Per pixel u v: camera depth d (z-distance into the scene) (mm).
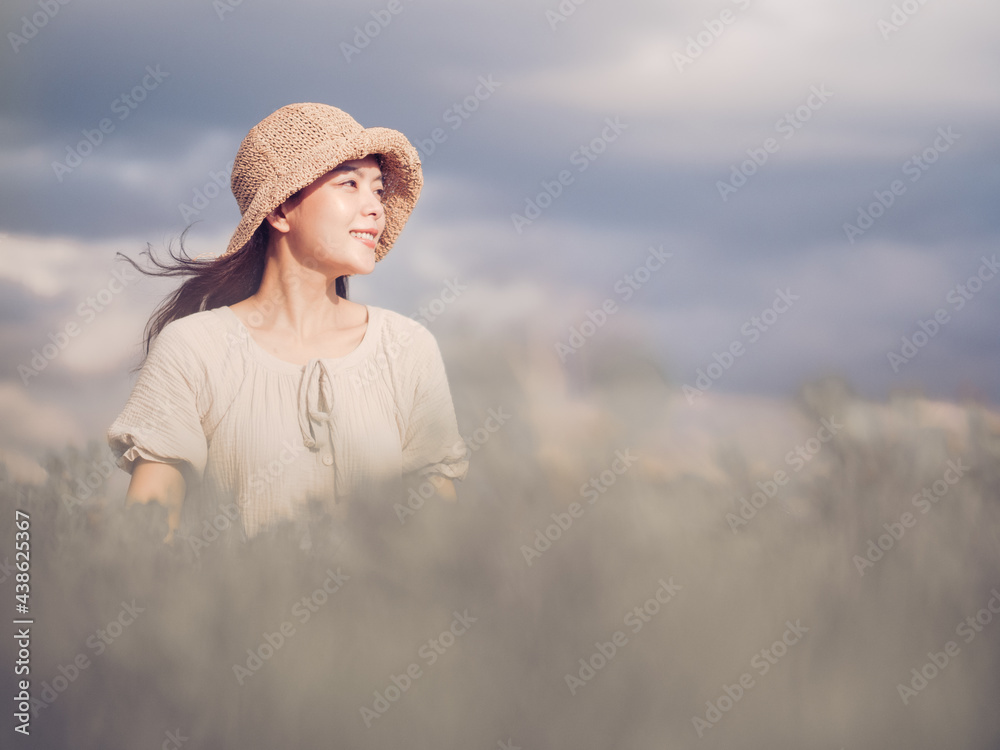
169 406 2770
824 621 1021
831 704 931
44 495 1544
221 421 2832
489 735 932
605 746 924
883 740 918
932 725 913
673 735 920
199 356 2838
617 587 1061
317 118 3027
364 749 926
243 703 968
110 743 953
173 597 1118
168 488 2699
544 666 983
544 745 923
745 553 1132
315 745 937
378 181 3113
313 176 2896
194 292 3236
